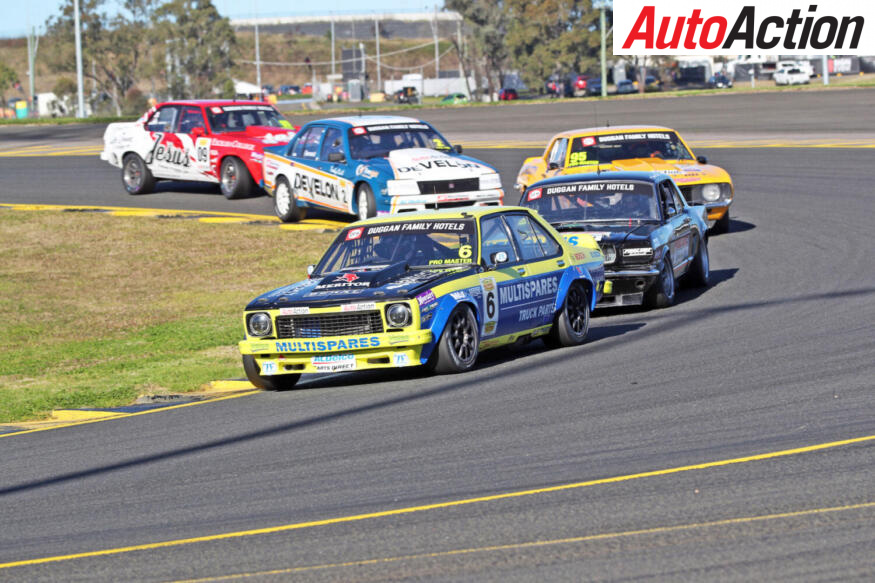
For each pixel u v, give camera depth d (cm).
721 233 7119
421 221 4084
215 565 2048
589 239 4578
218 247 7300
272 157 8050
